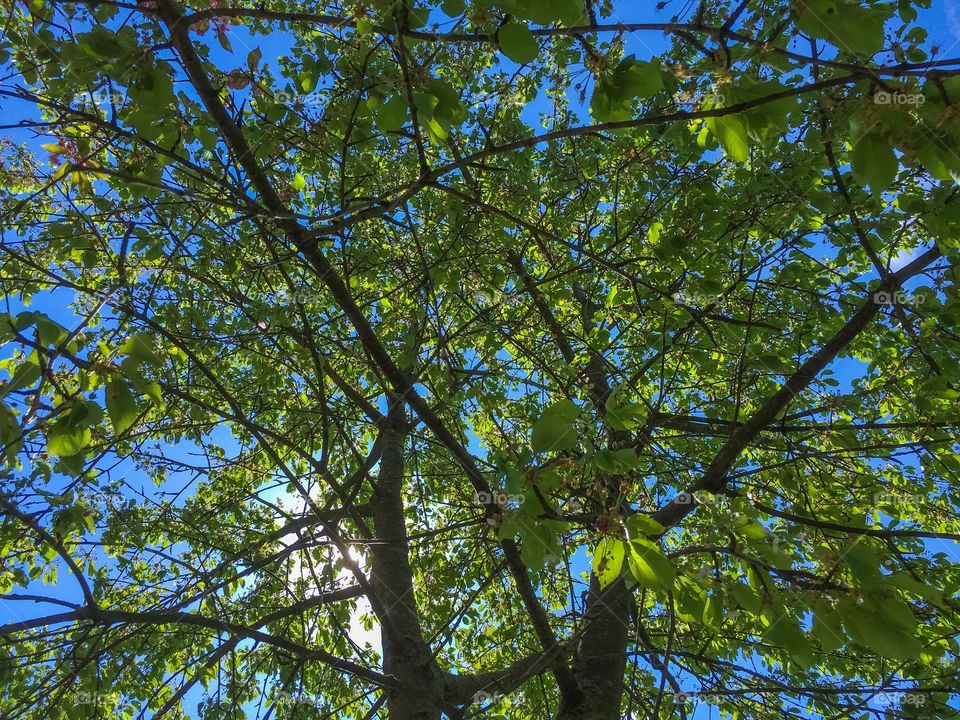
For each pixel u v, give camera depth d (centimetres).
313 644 515
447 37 181
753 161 406
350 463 605
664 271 400
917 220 293
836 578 175
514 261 481
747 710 391
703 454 560
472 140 498
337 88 339
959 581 406
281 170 404
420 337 388
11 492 223
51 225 324
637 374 390
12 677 326
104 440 323
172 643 481
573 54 254
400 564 420
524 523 181
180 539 448
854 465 470
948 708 265
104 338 309
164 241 378
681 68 195
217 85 291
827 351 346
